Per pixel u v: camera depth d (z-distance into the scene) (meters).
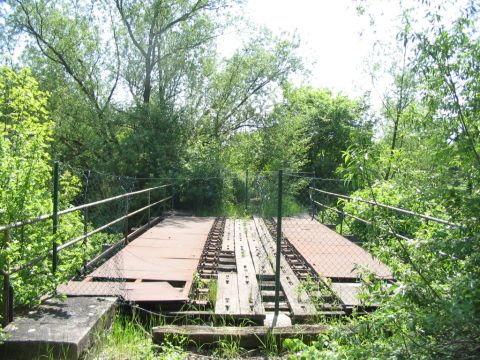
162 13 20.14
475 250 3.25
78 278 6.66
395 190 4.84
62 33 20.83
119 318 5.26
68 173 7.97
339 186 17.48
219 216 15.73
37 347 3.76
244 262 8.07
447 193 3.55
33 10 20.33
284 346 4.36
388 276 6.48
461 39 3.37
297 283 6.66
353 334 3.75
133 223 17.22
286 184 16.98
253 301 5.70
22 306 4.66
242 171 21.38
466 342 3.22
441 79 3.43
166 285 6.23
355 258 8.10
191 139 20.72
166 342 4.59
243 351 4.75
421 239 3.62
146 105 19.42
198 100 22.80
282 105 24.00
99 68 21.31
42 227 5.21
